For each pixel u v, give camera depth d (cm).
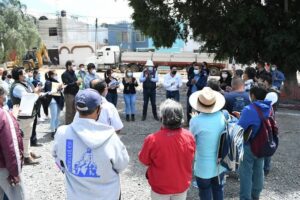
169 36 1816
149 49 4584
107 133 280
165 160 336
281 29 1560
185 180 344
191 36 1884
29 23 3744
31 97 671
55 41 5850
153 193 351
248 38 1620
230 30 1598
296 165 686
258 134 445
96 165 275
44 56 4691
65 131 285
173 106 342
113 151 279
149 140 343
